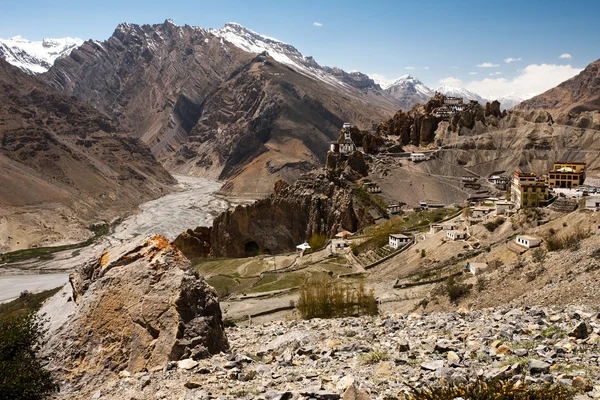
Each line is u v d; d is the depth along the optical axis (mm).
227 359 23531
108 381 22781
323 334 30188
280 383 20281
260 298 105125
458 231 113688
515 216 111938
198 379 21172
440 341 24000
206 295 26547
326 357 23750
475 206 153500
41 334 24844
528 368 18812
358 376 20281
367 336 28703
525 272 60688
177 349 23781
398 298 82625
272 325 37594
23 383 21250
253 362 23594
